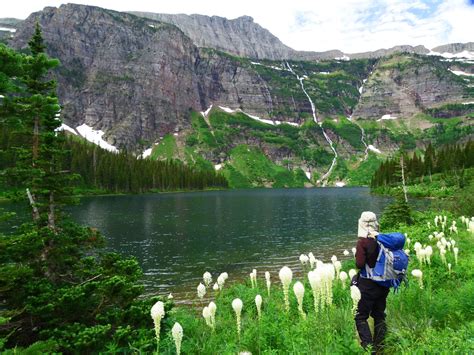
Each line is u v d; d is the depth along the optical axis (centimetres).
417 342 472
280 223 4550
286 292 550
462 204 2830
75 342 635
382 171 11694
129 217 5184
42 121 868
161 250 2906
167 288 1875
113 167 12231
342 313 590
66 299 688
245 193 14225
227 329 727
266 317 666
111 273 841
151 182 14388
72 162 11056
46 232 802
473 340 432
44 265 789
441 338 464
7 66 654
